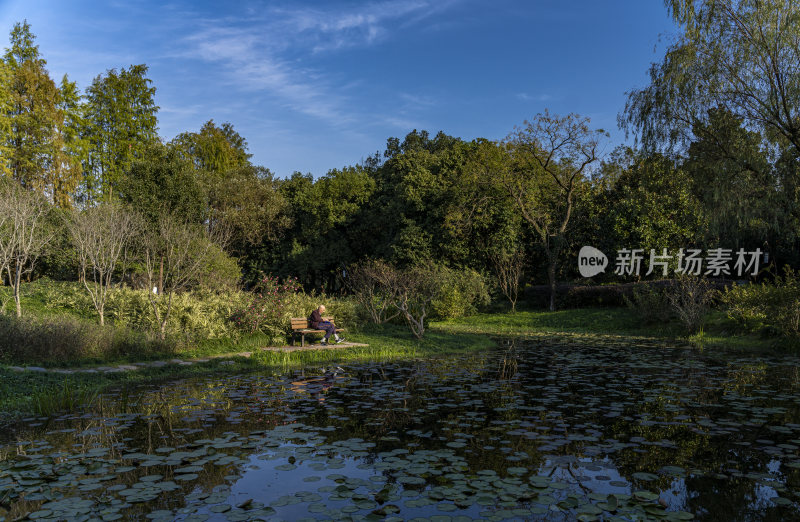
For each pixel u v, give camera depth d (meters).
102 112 32.34
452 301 24.19
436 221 29.22
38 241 15.48
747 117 15.36
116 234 14.77
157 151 22.34
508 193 28.33
